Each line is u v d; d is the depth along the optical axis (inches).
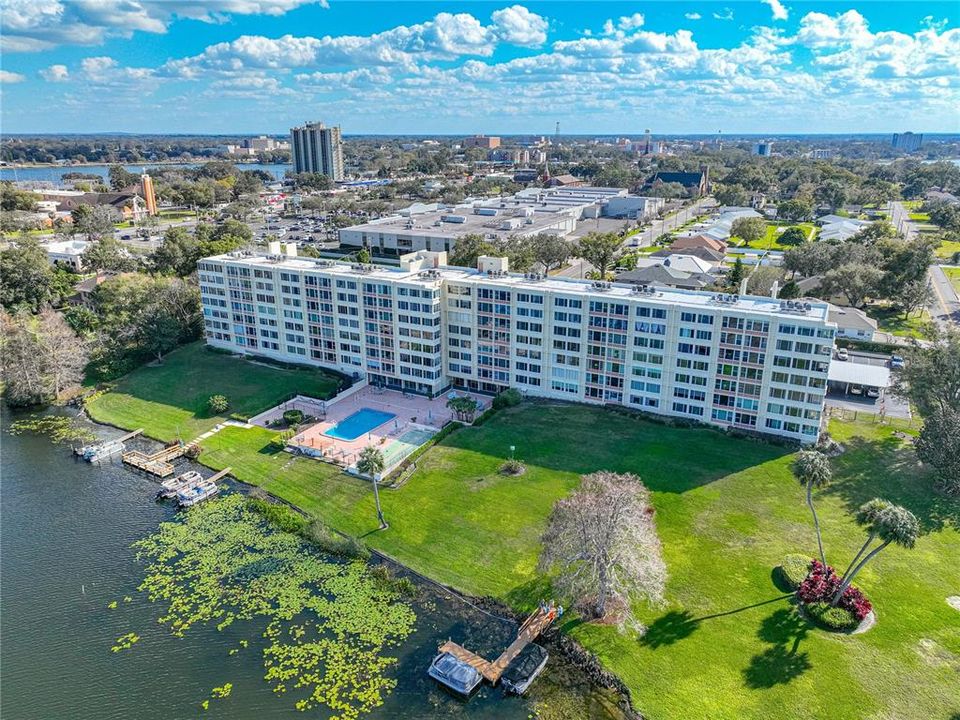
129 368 6146.7
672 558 3309.5
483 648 2901.1
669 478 3959.2
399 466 4286.4
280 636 3004.4
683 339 4480.8
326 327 5762.8
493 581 3282.5
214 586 3353.8
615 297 4645.7
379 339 5511.8
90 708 2630.4
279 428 4963.1
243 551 3631.9
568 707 2605.8
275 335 6112.2
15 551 3649.1
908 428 4510.3
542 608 3051.2
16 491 4279.0
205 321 6525.6
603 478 3179.1
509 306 5004.9
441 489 4023.1
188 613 3159.5
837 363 5324.8
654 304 4490.7
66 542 3727.9
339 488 4131.4
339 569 3454.7
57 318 6151.6
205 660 2866.6
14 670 2824.8
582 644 2871.6
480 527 3659.0
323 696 2672.2
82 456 4704.7
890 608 2960.1
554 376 5054.1
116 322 6338.6
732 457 4148.6
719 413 4530.0
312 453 4534.9
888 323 6752.0
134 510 4062.5
